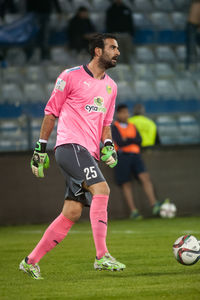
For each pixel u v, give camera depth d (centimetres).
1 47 5794
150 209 4144
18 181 3850
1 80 5559
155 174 4159
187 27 6062
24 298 1299
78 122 1623
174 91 5716
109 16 5788
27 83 5544
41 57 5859
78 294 1331
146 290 1358
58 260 2062
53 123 1642
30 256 1616
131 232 3078
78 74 1636
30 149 4194
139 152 4012
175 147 4209
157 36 6525
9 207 3828
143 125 4153
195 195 4231
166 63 6209
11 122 4734
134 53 6231
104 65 1655
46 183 3900
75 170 1583
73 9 6512
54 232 1605
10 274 1727
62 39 6147
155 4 6812
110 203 4038
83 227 3553
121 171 3975
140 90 5616
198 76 5966
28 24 5816
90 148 1634
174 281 1486
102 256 1575
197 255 1627
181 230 3120
